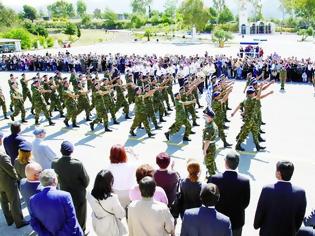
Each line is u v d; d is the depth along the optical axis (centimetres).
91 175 1045
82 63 3250
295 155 1152
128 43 6931
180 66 2494
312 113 1656
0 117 1783
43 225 493
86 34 9438
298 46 5538
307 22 8550
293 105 1819
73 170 638
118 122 1606
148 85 1534
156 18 10400
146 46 6097
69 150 646
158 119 1650
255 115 1169
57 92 1730
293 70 2483
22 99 1664
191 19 7194
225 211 548
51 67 3419
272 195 493
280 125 1484
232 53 4694
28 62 3481
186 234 435
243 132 1185
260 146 1200
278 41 6506
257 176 998
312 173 1009
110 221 544
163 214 476
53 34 9038
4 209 751
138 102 1358
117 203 543
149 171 566
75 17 15300
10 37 6075
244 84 2445
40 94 1583
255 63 2622
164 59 2925
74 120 1550
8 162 700
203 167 1065
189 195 556
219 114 1198
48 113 1602
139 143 1318
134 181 649
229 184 540
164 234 489
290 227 494
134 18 10319
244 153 1177
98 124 1582
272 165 1073
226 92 1472
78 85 1656
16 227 749
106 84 1521
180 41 6938
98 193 538
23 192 591
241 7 8250
